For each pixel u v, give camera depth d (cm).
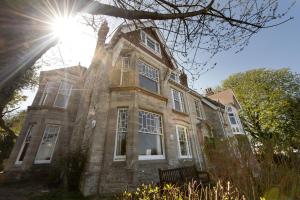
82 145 952
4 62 121
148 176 862
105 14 212
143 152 923
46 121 1254
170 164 1004
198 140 1383
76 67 1577
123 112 952
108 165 803
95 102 991
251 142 434
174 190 336
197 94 1725
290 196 328
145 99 1029
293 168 346
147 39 1388
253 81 3108
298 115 2488
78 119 1261
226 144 446
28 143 1220
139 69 1150
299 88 2794
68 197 687
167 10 290
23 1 122
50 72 1445
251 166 372
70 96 1454
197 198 319
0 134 1688
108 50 1077
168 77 1327
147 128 994
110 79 1015
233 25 296
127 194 374
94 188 739
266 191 341
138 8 283
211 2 284
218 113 1942
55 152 1223
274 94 2792
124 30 1026
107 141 852
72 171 820
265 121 2780
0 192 753
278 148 387
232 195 332
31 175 1089
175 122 1259
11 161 1128
